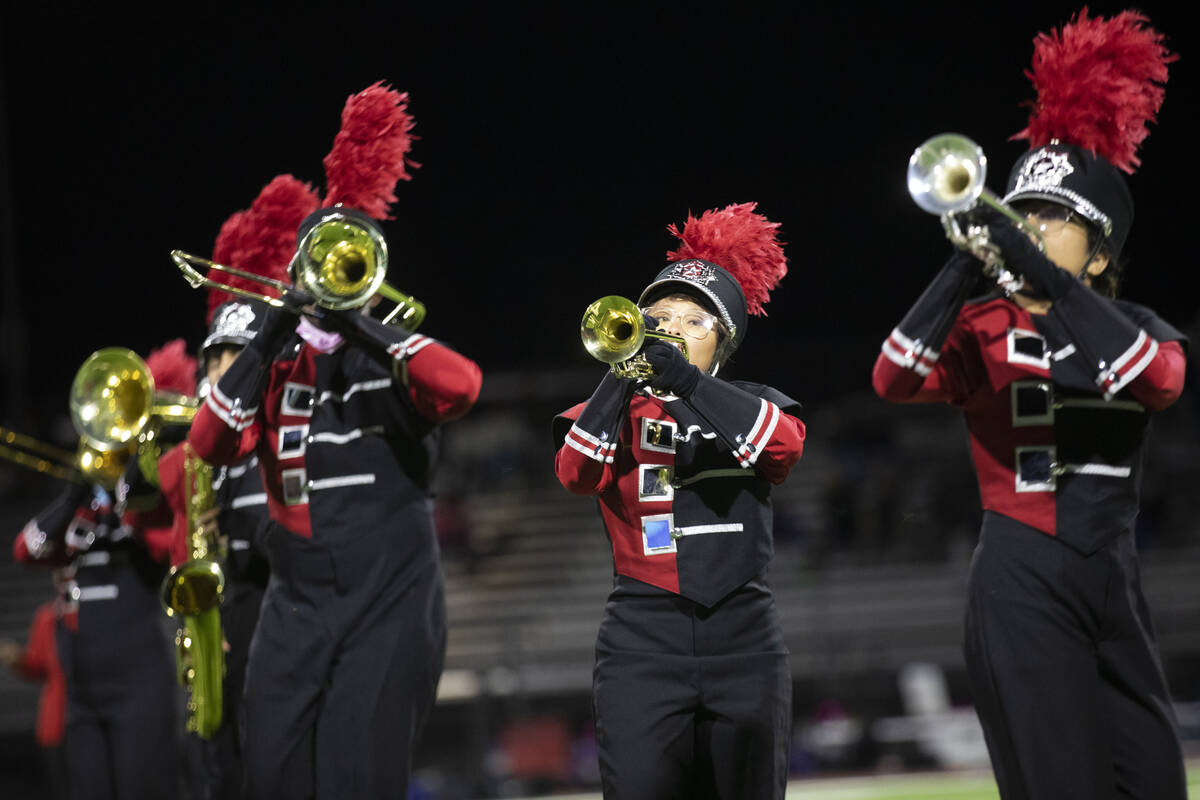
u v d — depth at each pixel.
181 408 11.63
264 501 11.20
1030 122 9.04
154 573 14.14
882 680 35.75
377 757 9.36
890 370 8.31
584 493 9.01
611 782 8.53
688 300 9.44
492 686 30.62
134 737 13.73
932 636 36.34
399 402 9.83
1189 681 35.78
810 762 29.34
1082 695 8.14
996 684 8.27
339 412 9.92
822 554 39.06
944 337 8.23
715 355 9.46
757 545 8.83
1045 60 8.99
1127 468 8.34
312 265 9.34
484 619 38.31
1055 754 8.08
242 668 11.23
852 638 36.44
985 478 8.58
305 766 9.52
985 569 8.41
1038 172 8.76
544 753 29.19
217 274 11.80
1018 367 8.45
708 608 8.66
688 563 8.70
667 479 8.87
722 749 8.64
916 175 7.77
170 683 14.04
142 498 13.23
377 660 9.52
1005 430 8.45
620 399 8.81
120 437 11.36
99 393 11.43
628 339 8.35
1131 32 8.88
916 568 38.66
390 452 9.86
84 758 13.82
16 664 17.56
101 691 13.79
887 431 44.28
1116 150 8.77
